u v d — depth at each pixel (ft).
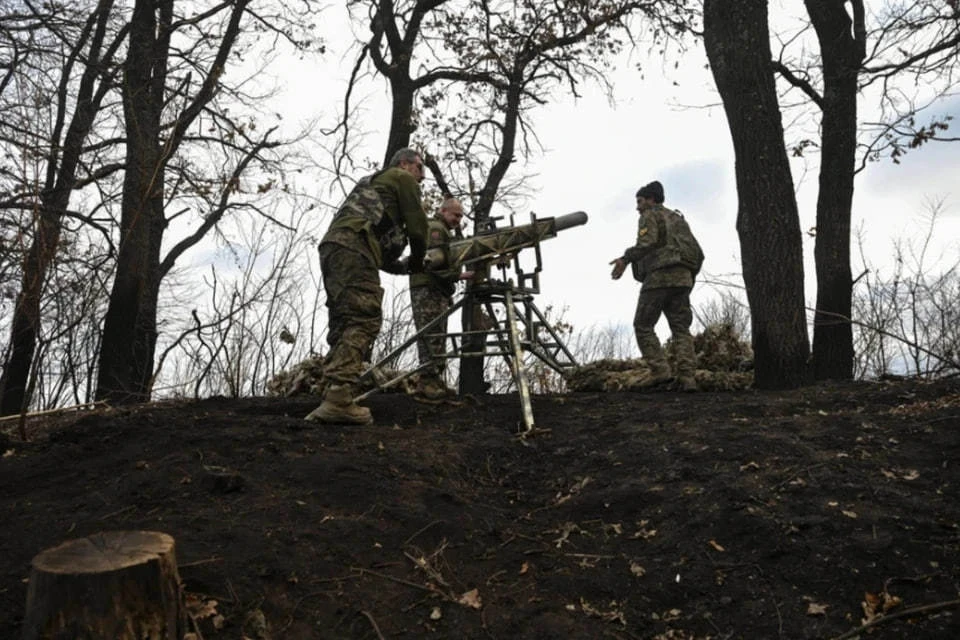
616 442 17.02
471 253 20.51
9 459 16.30
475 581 12.00
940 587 10.98
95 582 8.87
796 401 19.07
